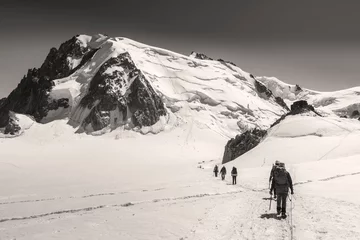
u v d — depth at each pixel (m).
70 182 66.75
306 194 18.97
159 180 51.59
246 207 14.66
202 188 27.52
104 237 9.02
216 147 169.75
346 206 14.07
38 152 141.25
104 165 113.94
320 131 82.38
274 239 8.83
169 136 178.50
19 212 19.80
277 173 12.38
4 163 108.69
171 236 9.22
